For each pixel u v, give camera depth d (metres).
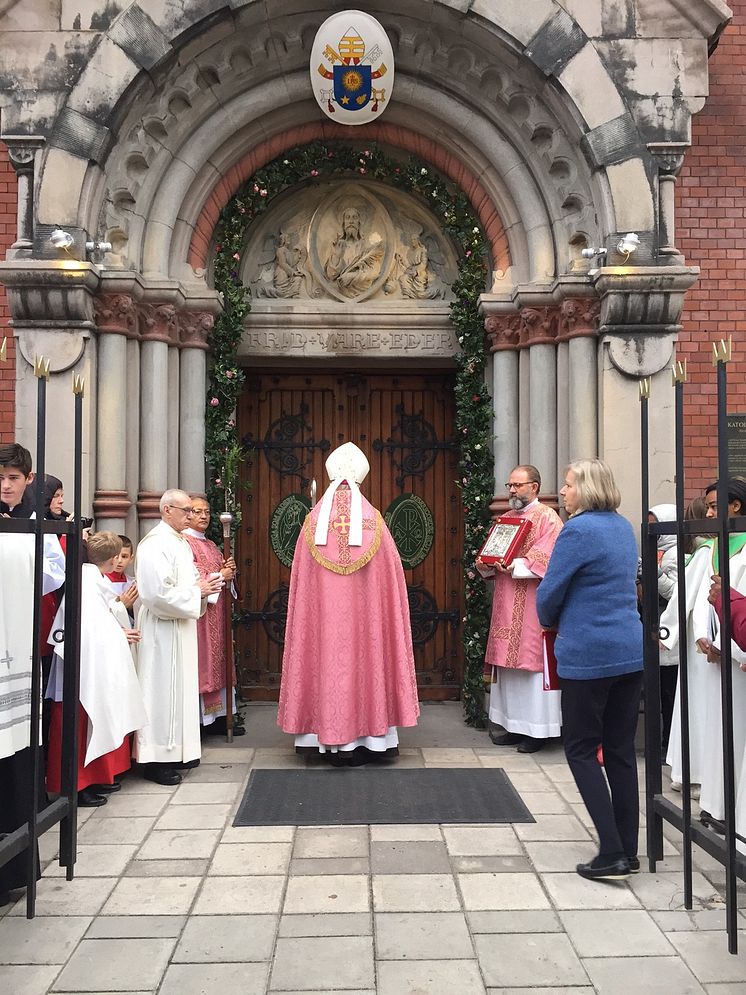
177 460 6.58
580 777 3.68
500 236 6.66
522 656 5.70
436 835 4.20
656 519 5.55
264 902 3.45
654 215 6.03
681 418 3.38
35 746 3.24
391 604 5.50
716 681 3.96
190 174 6.41
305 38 6.32
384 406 7.45
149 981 2.85
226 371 6.65
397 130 6.71
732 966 2.95
